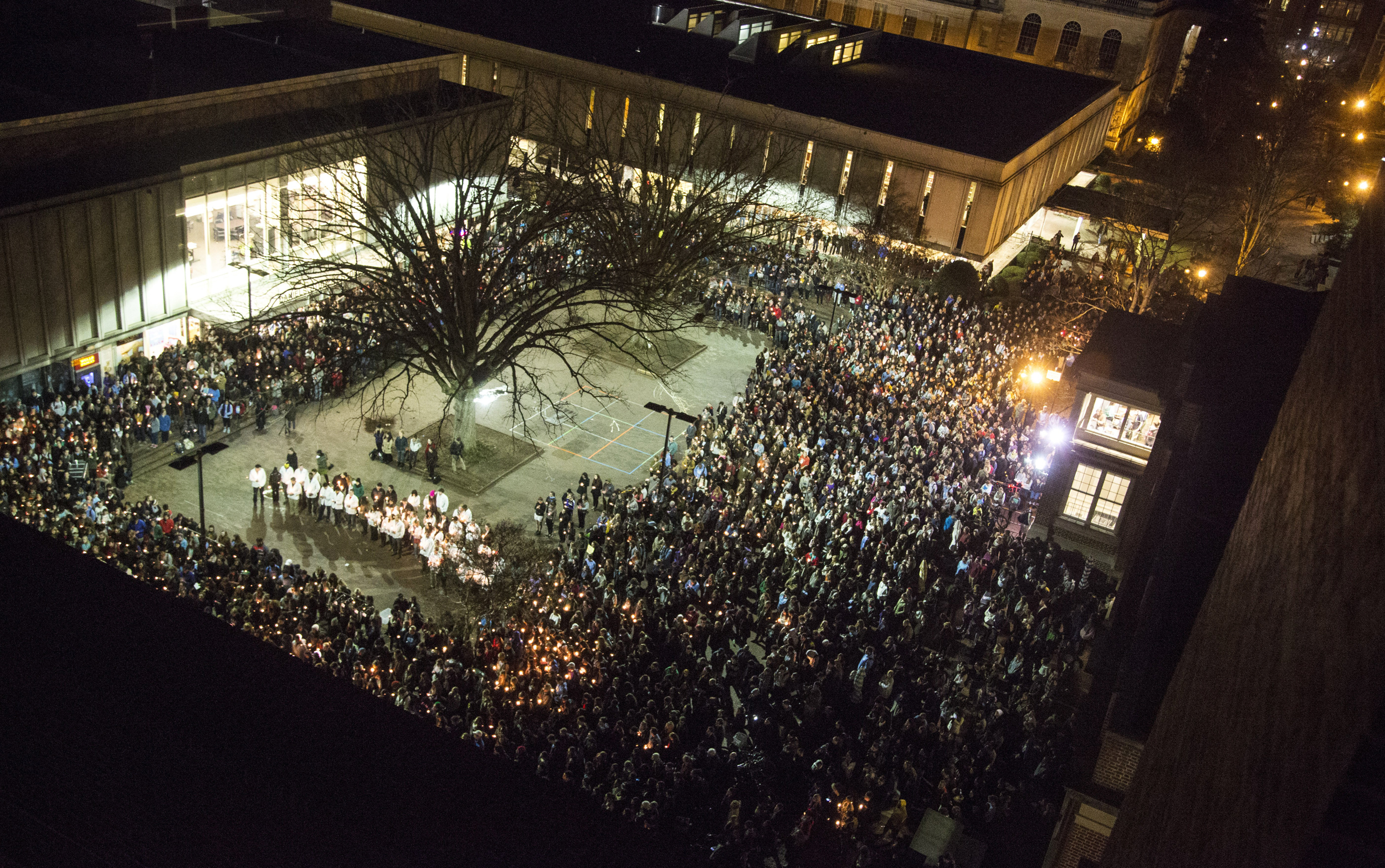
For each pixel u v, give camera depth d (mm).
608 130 77750
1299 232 92375
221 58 60031
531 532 41969
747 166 77688
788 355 54438
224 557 33344
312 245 54688
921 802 28000
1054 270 73500
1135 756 18547
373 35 72062
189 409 43625
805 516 39750
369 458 45938
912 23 111125
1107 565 40750
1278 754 2898
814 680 31547
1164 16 104562
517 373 54719
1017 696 31344
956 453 44406
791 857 25828
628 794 25641
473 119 55875
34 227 42688
